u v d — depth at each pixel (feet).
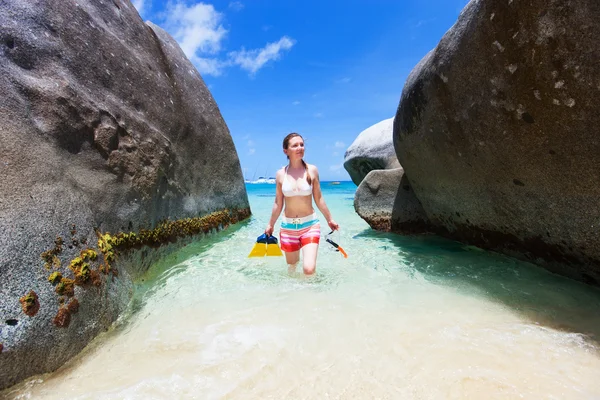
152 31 16.08
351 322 7.50
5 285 5.83
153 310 8.44
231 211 19.57
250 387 5.49
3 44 8.34
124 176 10.78
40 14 9.64
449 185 13.05
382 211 18.29
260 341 6.84
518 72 8.10
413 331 7.05
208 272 11.33
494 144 9.63
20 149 7.38
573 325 7.18
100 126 10.32
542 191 8.98
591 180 7.65
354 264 12.16
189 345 6.79
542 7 7.11
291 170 11.85
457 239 15.07
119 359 6.38
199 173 16.51
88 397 5.34
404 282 10.13
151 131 12.87
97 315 7.32
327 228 20.01
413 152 14.43
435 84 11.27
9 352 5.52
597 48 6.55
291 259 11.76
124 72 12.53
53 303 6.39
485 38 8.69
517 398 5.00
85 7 11.68
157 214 12.29
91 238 8.14
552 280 9.71
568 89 7.23
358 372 5.76
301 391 5.35
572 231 8.70
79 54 10.55
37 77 8.86
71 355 6.43
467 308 8.16
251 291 9.59
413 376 5.59
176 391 5.43
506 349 6.30
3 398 5.32
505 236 11.66
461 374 5.59
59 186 7.93
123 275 9.14
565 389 5.18
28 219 6.67
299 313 8.04
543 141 8.24
